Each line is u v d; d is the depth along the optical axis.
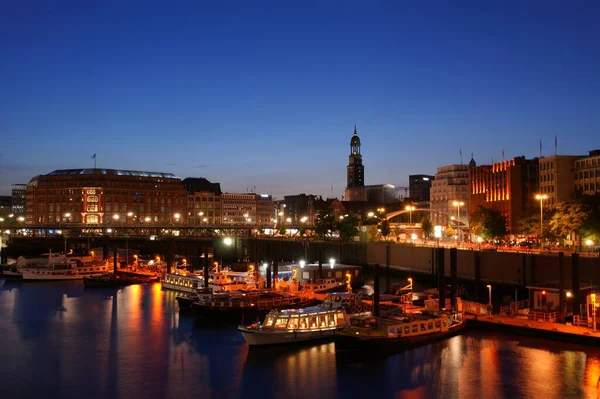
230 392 64.69
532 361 70.31
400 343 75.81
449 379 66.12
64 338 88.38
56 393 64.88
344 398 62.38
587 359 70.31
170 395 64.12
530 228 169.50
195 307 98.88
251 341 79.25
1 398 63.34
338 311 84.56
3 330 94.06
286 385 66.31
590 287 90.56
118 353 79.75
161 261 195.12
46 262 175.88
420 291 127.62
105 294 132.00
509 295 117.44
